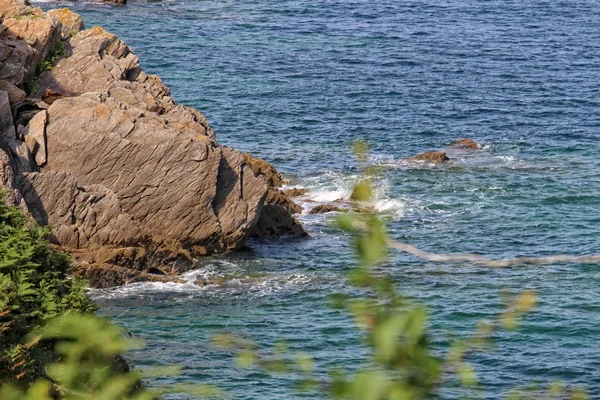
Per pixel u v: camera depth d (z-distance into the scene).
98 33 100.50
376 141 129.50
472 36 199.00
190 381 60.94
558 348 68.44
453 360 9.90
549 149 127.62
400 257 87.31
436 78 164.25
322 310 75.12
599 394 61.69
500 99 152.75
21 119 87.50
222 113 138.38
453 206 103.50
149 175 86.75
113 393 14.82
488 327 10.32
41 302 42.12
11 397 13.12
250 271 84.56
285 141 127.75
